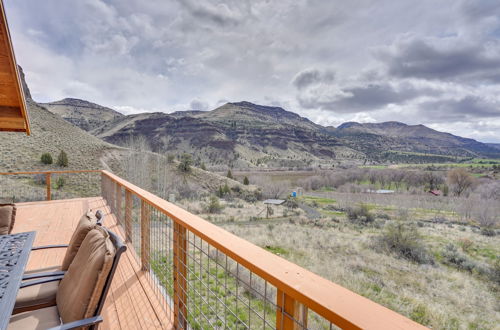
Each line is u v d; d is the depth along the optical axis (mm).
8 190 21922
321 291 647
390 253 16531
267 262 847
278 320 801
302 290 652
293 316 746
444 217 31062
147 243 2607
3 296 1105
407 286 11875
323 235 20422
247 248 986
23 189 23109
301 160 167500
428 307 9930
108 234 1296
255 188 55875
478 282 12555
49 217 4762
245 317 4035
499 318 9281
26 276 1479
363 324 505
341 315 537
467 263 14586
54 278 1489
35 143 39438
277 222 26469
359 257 15695
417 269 13992
